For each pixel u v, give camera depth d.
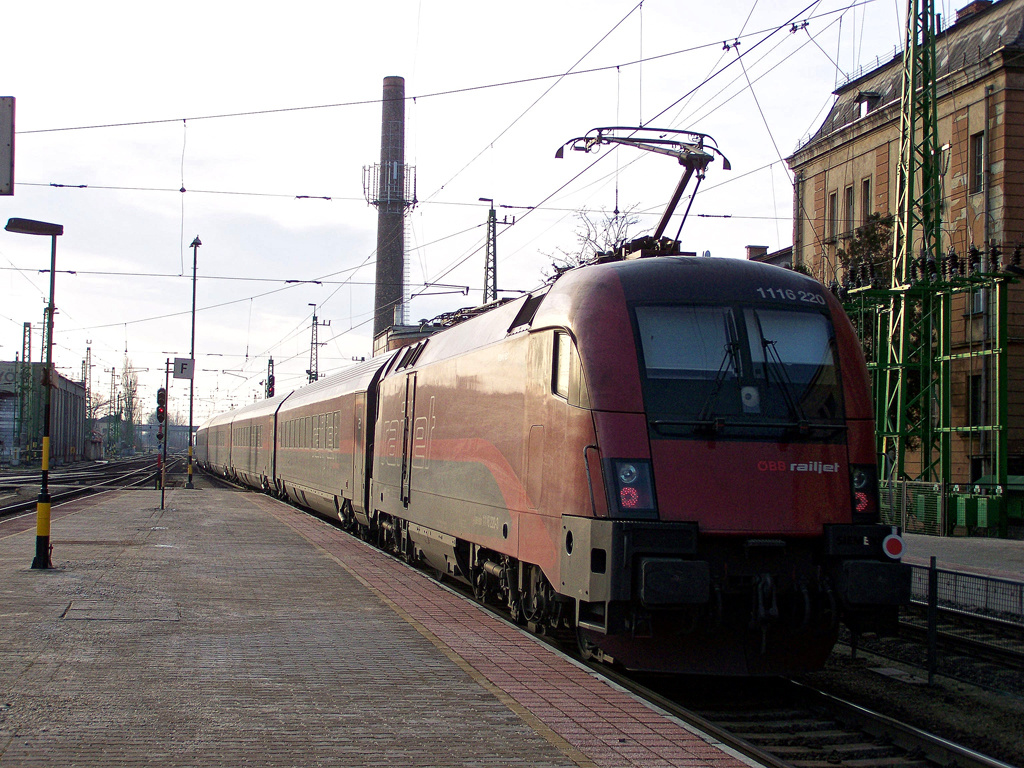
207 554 16.44
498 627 10.27
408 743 6.05
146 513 25.98
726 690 9.02
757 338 8.57
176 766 5.53
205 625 9.91
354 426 20.92
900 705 8.77
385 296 61.03
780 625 8.30
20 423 77.75
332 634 9.64
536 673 8.10
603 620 8.09
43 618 10.03
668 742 6.20
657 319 8.54
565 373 8.80
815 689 8.60
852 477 8.41
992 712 8.58
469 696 7.27
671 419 8.18
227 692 7.23
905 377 26.34
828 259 36.97
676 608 7.85
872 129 34.69
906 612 12.82
